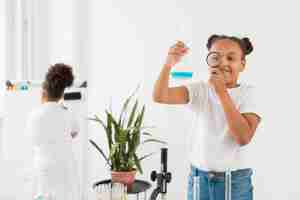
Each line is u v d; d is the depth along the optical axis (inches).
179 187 97.0
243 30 91.1
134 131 89.6
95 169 103.3
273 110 90.1
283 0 88.4
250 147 91.4
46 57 106.0
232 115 56.5
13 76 104.3
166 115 97.2
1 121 95.3
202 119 61.8
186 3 94.5
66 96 92.5
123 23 99.6
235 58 61.4
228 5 91.7
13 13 104.3
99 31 101.3
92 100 102.7
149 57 98.1
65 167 80.3
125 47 99.7
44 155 79.1
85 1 102.0
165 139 97.4
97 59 101.8
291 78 88.7
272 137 90.4
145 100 98.9
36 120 77.9
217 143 59.9
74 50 102.0
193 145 63.5
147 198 100.0
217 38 64.2
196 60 94.1
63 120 79.5
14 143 91.7
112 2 100.0
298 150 89.0
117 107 101.2
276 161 90.4
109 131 90.8
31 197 89.4
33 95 92.0
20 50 104.2
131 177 87.7
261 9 89.8
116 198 81.5
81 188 97.0
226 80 61.9
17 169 91.4
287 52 88.8
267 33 89.7
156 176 66.8
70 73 81.4
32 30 105.3
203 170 60.7
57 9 103.6
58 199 79.3
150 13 97.4
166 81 61.0
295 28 88.0
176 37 95.7
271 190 91.0
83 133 96.2
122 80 100.4
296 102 88.7
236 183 59.9
